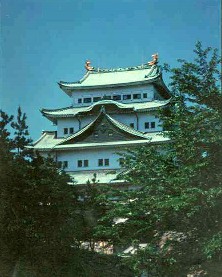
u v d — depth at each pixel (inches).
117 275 1122.7
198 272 685.3
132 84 2522.1
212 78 717.3
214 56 719.1
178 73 719.7
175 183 674.2
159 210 682.2
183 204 619.8
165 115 757.9
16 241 816.9
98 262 1136.8
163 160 730.2
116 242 788.0
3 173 808.3
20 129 868.0
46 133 2529.5
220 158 663.1
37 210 840.3
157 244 733.3
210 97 706.2
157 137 2182.6
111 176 2105.1
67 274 903.1
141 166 730.2
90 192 1204.5
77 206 1086.4
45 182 827.4
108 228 761.6
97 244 1321.4
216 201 624.4
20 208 813.2
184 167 670.5
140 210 720.3
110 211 746.2
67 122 2477.9
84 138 2240.4
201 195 631.8
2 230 802.8
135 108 2351.1
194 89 719.1
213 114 679.1
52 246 871.1
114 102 2333.9
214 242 591.5
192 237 685.9
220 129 668.7
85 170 2224.4
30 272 835.4
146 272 734.5
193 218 668.7
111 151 2209.6
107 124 2223.2
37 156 880.9
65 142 2250.2
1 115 848.3
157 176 716.0
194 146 676.7
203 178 666.8
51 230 855.7
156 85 2566.4
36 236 817.5
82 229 1045.8
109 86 2561.5
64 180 917.2
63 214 883.4
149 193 722.8
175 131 722.8
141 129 2369.6
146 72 2733.8
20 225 793.6
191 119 682.2
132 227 730.2
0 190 815.1
